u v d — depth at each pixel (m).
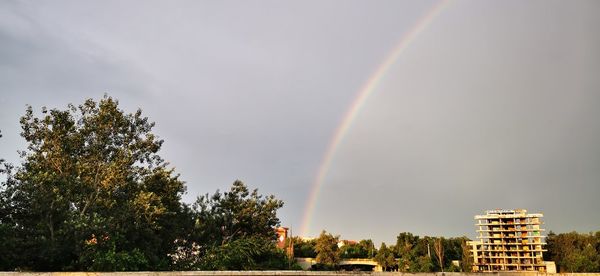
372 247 120.38
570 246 90.12
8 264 23.52
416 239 109.62
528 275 33.19
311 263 87.12
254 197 43.84
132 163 33.19
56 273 16.70
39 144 30.94
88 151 32.22
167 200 34.69
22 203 25.69
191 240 37.44
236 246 33.88
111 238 25.81
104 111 32.12
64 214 25.83
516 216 88.75
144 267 25.56
